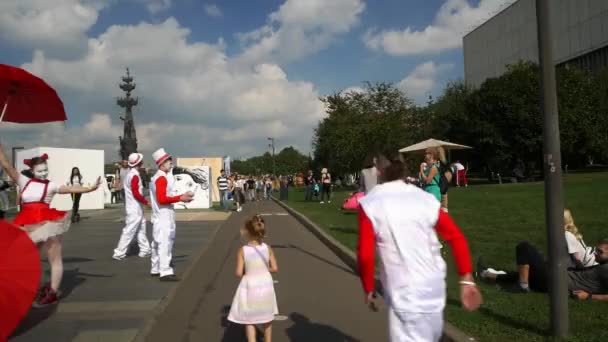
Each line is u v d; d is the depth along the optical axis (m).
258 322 4.92
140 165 10.59
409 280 3.12
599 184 24.72
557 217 4.83
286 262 10.30
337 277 8.83
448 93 63.25
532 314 5.55
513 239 10.62
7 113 6.92
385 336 5.56
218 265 10.08
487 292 6.67
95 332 5.58
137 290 7.62
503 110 43.50
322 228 14.89
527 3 73.00
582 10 62.03
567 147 42.31
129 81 45.47
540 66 4.89
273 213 23.58
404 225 3.19
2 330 5.02
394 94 46.06
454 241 3.28
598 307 5.79
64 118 7.14
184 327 5.93
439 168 10.03
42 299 6.63
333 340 5.42
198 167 28.03
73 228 16.48
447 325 5.34
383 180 3.52
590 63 61.41
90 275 8.77
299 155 108.50
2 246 5.07
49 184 6.58
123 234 10.41
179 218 20.88
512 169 45.47
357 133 43.75
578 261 6.48
